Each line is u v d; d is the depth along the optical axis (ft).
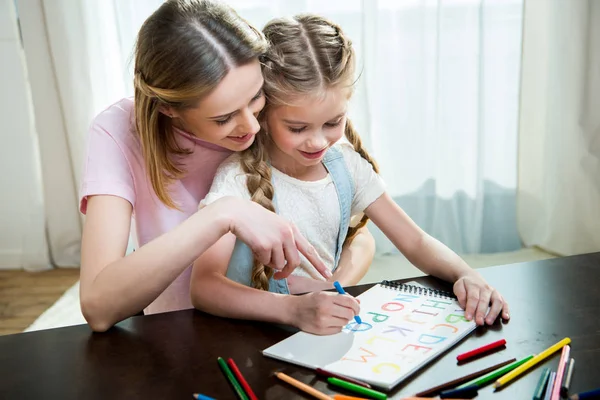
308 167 3.79
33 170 8.80
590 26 7.79
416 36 8.27
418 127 8.57
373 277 7.91
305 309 2.54
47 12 8.14
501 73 8.34
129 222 3.28
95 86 8.33
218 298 2.76
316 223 3.81
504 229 8.80
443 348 2.30
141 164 3.58
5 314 7.49
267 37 3.34
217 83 2.84
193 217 2.81
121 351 2.44
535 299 2.74
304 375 2.17
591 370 2.14
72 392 2.16
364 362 2.21
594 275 2.98
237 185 3.47
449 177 8.57
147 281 2.71
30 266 9.03
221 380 2.17
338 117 3.31
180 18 2.92
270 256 2.81
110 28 8.21
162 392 2.12
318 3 8.19
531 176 8.75
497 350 2.30
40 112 8.60
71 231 9.05
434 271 3.19
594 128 8.02
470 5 8.08
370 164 4.03
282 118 3.24
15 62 8.49
